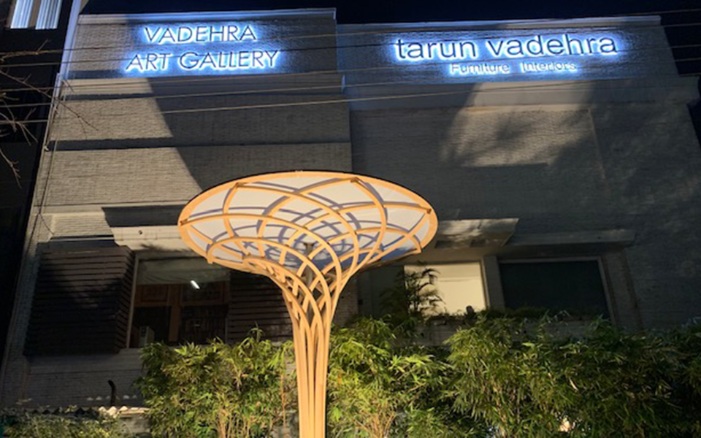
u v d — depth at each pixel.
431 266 11.76
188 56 12.59
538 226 11.66
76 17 13.16
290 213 6.13
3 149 11.66
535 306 11.35
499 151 12.25
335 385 7.30
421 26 13.29
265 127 11.89
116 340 10.05
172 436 7.69
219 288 11.64
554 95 12.49
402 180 12.00
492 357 6.31
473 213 11.75
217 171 11.36
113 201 11.06
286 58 12.66
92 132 11.73
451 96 12.46
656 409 5.69
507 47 13.08
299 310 6.68
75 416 7.63
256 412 7.61
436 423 6.91
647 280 11.12
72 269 10.41
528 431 6.10
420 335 9.18
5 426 7.08
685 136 12.32
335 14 13.19
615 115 12.54
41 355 9.96
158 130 11.81
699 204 11.70
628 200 11.80
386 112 12.59
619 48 13.11
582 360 5.95
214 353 7.68
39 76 12.46
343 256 6.66
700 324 6.31
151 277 11.09
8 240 10.95
